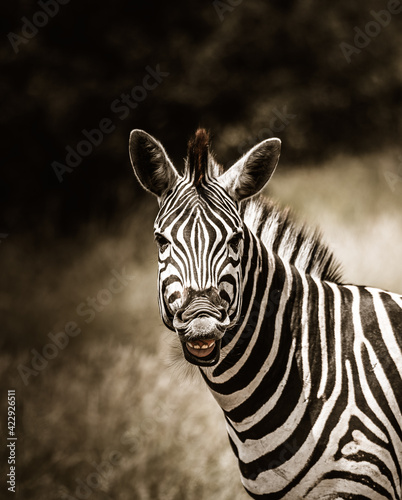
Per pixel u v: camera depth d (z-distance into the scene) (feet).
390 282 48.14
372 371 20.12
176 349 24.21
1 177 72.38
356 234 55.62
